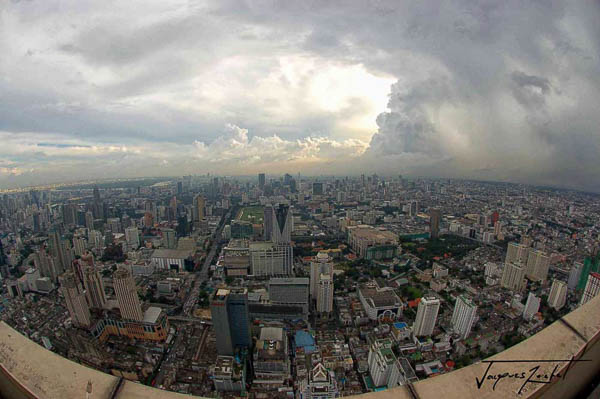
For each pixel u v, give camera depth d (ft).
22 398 16.53
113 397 15.69
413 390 16.05
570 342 18.24
